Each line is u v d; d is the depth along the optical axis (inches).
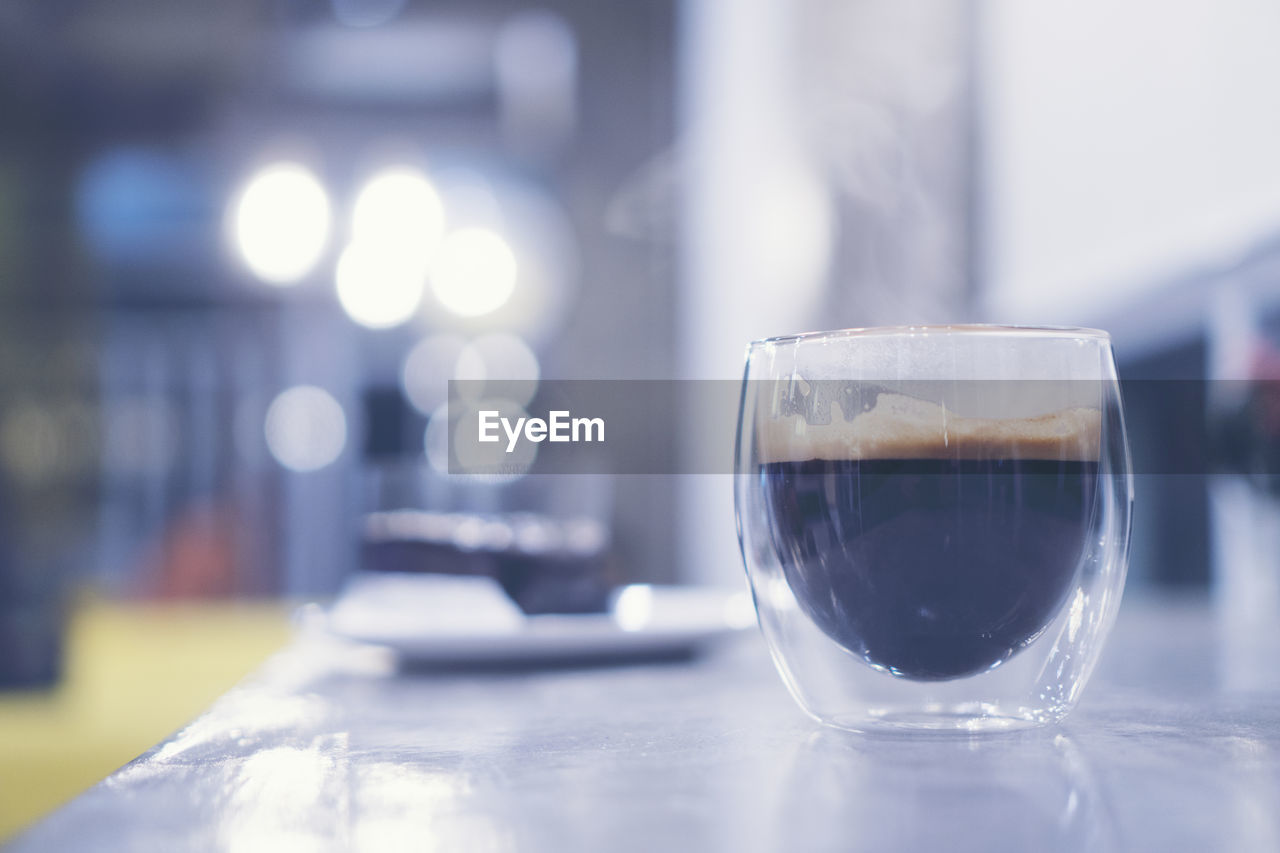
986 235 72.2
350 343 145.9
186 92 145.6
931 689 15.9
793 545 15.6
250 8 136.6
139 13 136.2
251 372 148.5
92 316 153.3
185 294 150.5
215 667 59.1
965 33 74.1
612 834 11.8
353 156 144.7
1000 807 12.3
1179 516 51.1
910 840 11.5
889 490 15.0
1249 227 43.5
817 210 86.6
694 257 114.3
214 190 149.4
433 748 14.9
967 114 74.0
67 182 149.8
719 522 102.0
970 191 74.1
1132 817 12.0
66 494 149.6
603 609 27.3
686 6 121.0
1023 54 66.6
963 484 14.9
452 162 142.9
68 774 54.6
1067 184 61.2
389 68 140.3
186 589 133.6
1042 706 15.7
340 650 24.9
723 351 102.0
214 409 149.0
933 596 15.1
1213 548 49.0
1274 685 18.3
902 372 15.1
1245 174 43.6
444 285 123.0
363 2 132.7
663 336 127.5
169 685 57.7
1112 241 56.0
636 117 131.6
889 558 15.1
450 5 132.8
